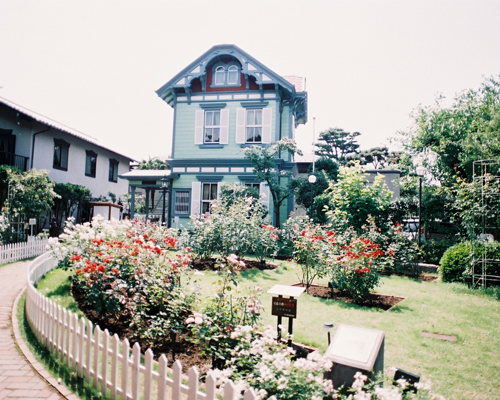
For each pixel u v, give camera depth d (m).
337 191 13.48
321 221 16.86
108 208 21.92
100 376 3.82
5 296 7.66
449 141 18.48
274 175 16.53
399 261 12.12
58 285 7.91
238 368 3.98
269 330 3.56
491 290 9.22
